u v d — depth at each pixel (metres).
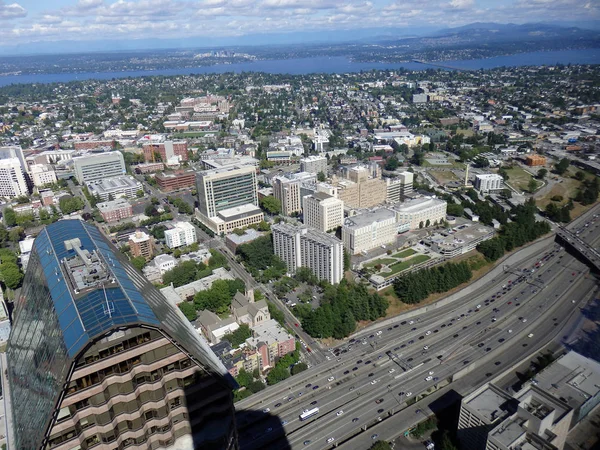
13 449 160.50
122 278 159.50
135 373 137.00
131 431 142.38
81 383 128.25
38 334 159.75
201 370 149.12
